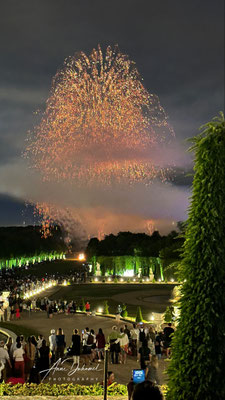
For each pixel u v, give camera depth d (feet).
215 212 35.35
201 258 35.88
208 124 37.42
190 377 34.83
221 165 36.32
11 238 641.81
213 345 34.40
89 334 91.91
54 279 398.62
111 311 198.49
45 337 120.37
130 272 425.28
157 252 472.85
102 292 298.97
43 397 53.01
